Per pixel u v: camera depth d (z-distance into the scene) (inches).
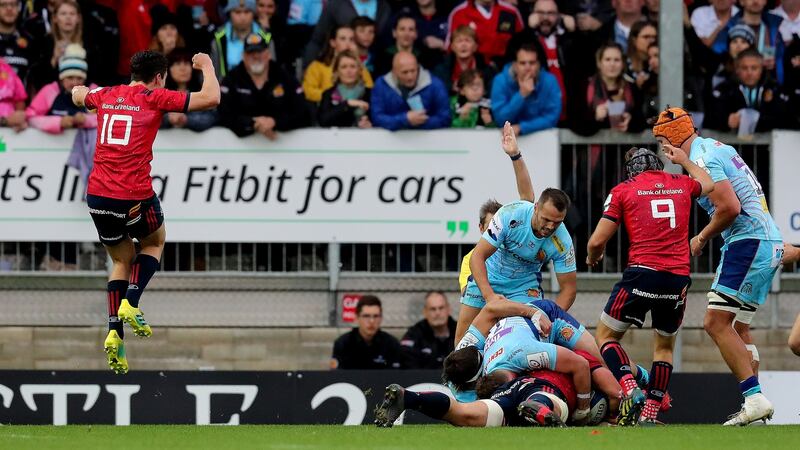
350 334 1803.6
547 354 1369.3
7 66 1872.5
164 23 1918.1
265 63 1857.8
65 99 1873.8
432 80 1882.4
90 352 1889.8
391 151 1876.2
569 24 1942.7
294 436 1214.3
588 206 1895.9
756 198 1435.8
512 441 1117.7
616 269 1899.6
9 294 1887.3
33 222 1867.6
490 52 1963.6
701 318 1904.5
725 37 1946.4
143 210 1326.3
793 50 1941.4
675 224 1382.9
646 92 1899.6
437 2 1978.3
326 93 1889.8
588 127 1883.6
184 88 1894.7
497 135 1875.0
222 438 1202.6
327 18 1958.7
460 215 1876.2
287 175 1870.1
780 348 1897.1
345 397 1756.9
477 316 1448.1
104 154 1307.8
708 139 1441.9
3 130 1862.7
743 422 1434.5
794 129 1913.1
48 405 1758.1
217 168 1868.8
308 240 1875.0
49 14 1907.0
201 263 1888.5
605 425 1412.4
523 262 1473.9
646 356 1894.7
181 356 1889.8
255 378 1763.0
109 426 1513.3
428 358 1801.2
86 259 1893.5
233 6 1897.1
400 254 1895.9
